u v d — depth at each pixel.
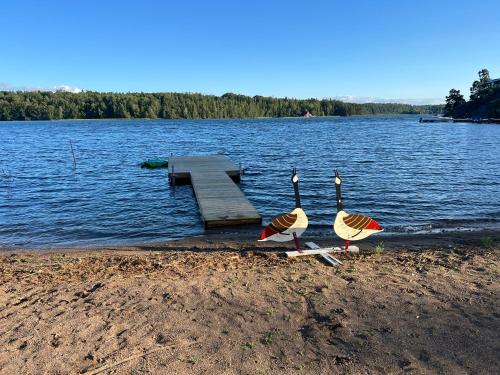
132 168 26.55
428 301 5.86
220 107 173.88
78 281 7.15
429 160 28.53
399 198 16.55
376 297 6.05
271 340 4.87
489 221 13.00
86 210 15.34
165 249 10.25
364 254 8.70
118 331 5.19
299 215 8.45
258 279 6.93
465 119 106.31
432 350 4.56
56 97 154.12
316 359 4.45
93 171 25.30
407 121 129.50
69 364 4.47
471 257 8.20
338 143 45.28
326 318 5.41
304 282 6.75
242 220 12.20
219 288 6.53
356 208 15.01
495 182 19.72
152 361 4.48
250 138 56.69
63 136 62.47
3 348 4.84
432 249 9.24
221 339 4.93
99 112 150.88
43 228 12.95
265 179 21.97
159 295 6.30
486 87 124.44
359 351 4.59
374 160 29.08
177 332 5.12
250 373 4.22
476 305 5.68
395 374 4.15
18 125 111.00
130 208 15.59
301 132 70.06
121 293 6.43
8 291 6.69
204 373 4.23
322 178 21.69
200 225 12.93
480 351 4.50
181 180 20.53
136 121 146.00
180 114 162.00
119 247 10.68
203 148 42.19
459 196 16.78
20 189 19.70
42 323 5.45
